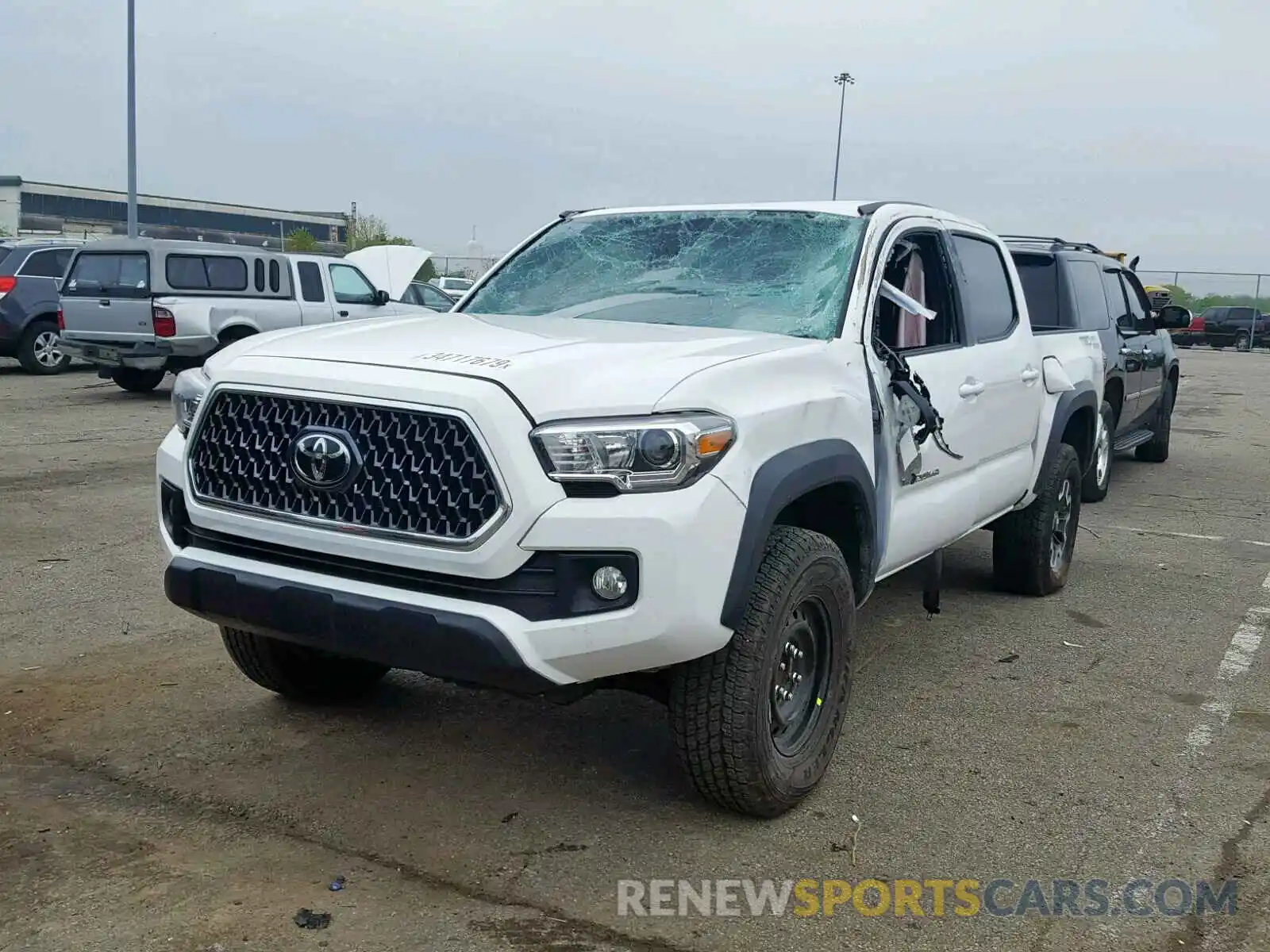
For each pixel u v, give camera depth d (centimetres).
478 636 329
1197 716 505
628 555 331
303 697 481
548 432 330
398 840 375
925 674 554
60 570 682
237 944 315
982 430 545
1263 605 689
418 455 340
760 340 409
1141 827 399
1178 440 1484
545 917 332
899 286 497
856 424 417
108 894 338
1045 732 484
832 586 399
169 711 476
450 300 1917
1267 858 378
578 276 507
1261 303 4334
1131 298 1119
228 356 390
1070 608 673
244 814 390
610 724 477
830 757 415
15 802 393
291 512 359
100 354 1488
